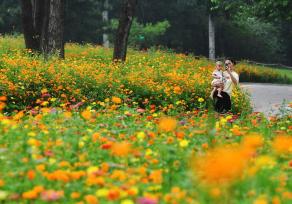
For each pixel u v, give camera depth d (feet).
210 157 18.81
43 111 35.81
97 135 27.81
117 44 87.10
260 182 20.06
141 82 61.72
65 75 60.80
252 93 96.53
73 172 21.02
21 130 30.37
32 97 57.21
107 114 38.88
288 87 114.73
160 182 20.83
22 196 18.95
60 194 18.20
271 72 152.97
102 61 91.61
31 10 97.66
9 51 94.89
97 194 17.87
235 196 18.19
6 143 26.78
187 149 26.30
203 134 30.78
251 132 33.55
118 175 20.49
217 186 17.24
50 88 58.23
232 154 16.49
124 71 71.00
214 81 55.62
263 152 26.99
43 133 28.86
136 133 30.94
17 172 20.80
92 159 24.64
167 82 64.80
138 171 21.91
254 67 153.38
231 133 32.09
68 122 33.06
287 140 22.31
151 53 109.40
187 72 78.02
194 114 44.39
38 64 65.41
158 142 27.68
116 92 59.06
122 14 86.99
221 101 55.47
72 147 25.79
